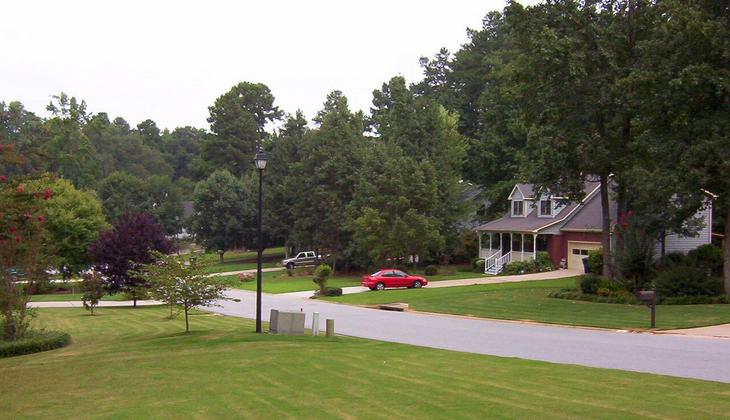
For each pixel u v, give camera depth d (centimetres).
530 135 3512
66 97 7512
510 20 3381
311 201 6369
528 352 1641
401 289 4403
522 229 5156
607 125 3312
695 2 2772
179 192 9106
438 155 5825
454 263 6244
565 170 3416
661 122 2881
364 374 1269
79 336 2355
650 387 1078
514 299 3375
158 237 3816
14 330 2058
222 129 9675
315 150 6450
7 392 1222
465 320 2723
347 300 3944
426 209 5325
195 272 2181
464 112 7688
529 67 3381
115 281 3703
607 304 3008
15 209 1463
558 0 3262
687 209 2977
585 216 4916
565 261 5003
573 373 1248
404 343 1894
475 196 6562
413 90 8700
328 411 945
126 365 1493
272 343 1803
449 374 1258
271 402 1023
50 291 5281
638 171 2838
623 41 3222
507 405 943
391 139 5850
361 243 5388
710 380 1162
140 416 963
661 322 2297
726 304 2769
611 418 843
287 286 5256
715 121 2666
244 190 7925
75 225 5300
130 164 11538
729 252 2916
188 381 1248
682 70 2631
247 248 8550
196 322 2720
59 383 1297
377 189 5228
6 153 1459
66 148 7838
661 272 3152
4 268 1919
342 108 6788
